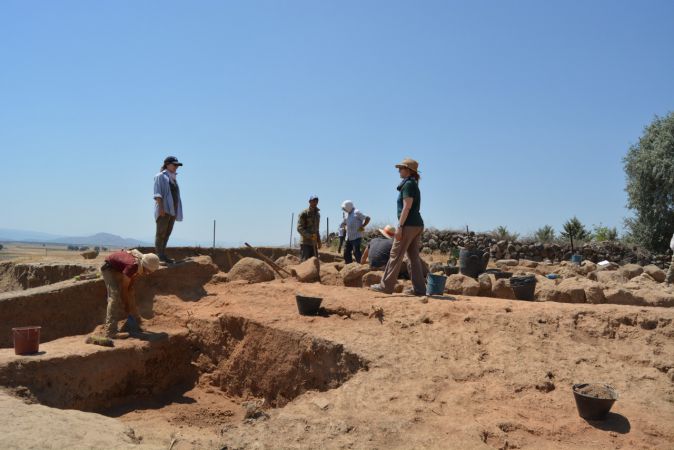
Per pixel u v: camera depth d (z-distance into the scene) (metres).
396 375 5.56
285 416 4.83
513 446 4.32
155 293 8.83
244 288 8.85
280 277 10.25
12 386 5.97
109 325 7.54
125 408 6.95
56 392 6.29
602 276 10.48
